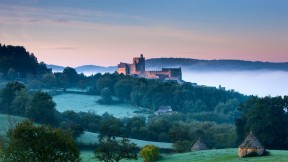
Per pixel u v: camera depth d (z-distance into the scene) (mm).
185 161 81250
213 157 81500
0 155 47594
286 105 121438
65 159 49250
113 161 83688
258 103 122000
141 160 96375
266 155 74250
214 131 165750
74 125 129750
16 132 47531
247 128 122000
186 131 148000
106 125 131375
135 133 160875
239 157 75500
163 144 136625
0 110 171125
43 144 47688
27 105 155875
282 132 119312
